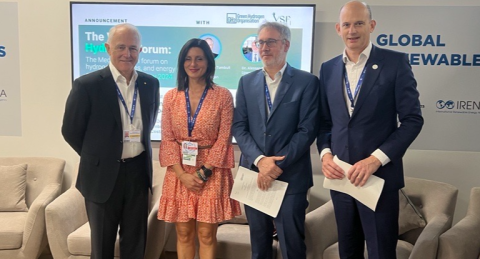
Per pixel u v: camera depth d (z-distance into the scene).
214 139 2.45
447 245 2.25
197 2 3.24
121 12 3.25
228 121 2.44
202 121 2.38
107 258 2.48
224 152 2.41
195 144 2.39
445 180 3.22
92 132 2.40
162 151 2.48
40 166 3.30
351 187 2.15
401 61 2.09
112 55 2.37
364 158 2.13
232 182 2.52
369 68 2.12
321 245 2.56
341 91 2.18
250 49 3.22
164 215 2.47
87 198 2.43
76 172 3.24
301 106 2.30
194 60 2.36
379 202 2.13
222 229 2.88
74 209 2.88
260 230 2.39
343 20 2.12
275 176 2.26
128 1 3.28
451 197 2.72
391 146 2.06
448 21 3.10
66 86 3.41
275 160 2.25
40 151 3.50
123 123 2.42
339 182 2.19
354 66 2.17
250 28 3.20
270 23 2.29
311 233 2.50
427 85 3.17
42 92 3.43
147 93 2.50
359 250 2.33
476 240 2.37
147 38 3.27
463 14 3.08
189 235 2.53
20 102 3.46
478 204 2.62
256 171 2.37
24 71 3.42
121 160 2.42
